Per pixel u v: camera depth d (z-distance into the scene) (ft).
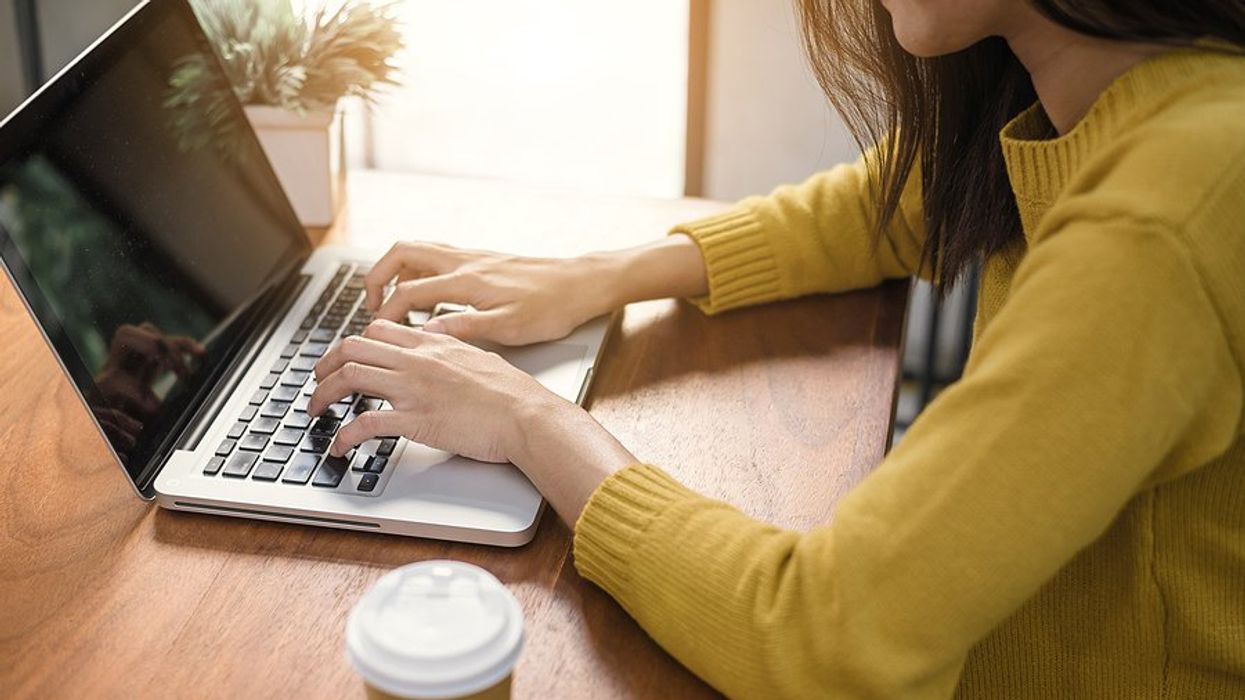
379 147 6.28
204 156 3.69
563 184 6.32
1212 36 2.48
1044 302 2.30
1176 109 2.39
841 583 2.37
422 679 1.98
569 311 3.59
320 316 3.70
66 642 2.57
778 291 3.88
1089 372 2.23
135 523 2.91
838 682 2.37
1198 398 2.27
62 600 2.68
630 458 2.92
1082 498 2.24
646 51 5.98
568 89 6.11
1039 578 2.30
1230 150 2.27
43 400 3.36
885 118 3.63
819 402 3.42
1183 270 2.19
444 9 5.97
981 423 2.31
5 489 3.02
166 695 2.45
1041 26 2.69
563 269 3.67
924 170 3.53
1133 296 2.21
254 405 3.25
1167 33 2.44
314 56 4.09
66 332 2.92
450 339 3.23
